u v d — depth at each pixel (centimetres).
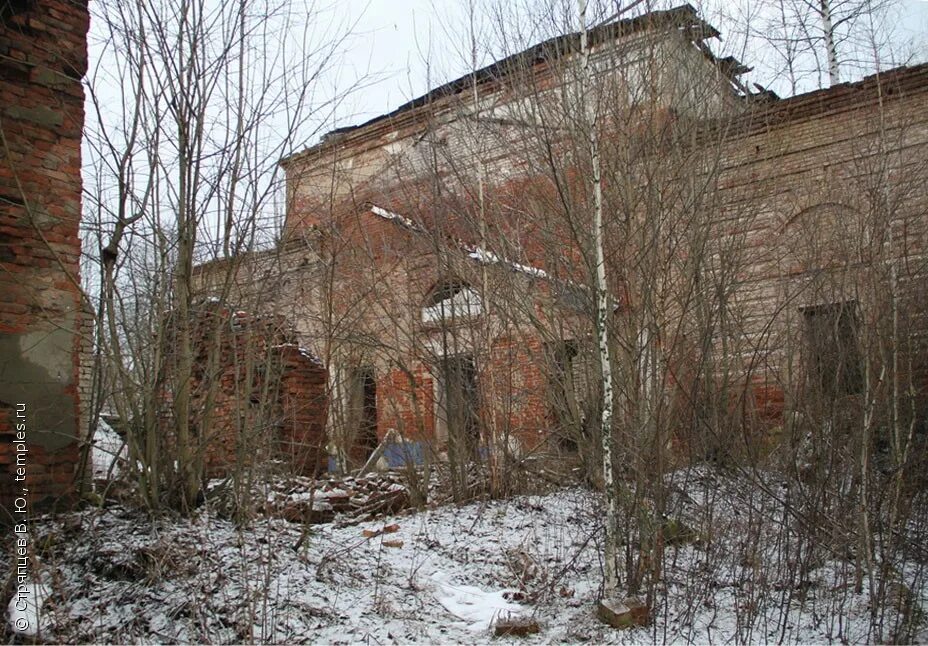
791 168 1268
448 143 1280
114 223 696
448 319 1181
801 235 1130
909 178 1035
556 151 881
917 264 905
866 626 609
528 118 966
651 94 912
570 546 821
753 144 1258
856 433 764
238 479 716
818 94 1274
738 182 1066
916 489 744
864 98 1209
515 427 1128
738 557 727
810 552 680
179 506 696
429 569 737
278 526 716
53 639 482
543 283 1070
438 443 1234
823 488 732
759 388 1112
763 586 643
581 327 928
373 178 1435
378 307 1333
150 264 739
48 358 688
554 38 955
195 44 715
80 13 748
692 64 976
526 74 975
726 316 932
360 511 943
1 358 657
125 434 714
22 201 687
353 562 702
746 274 1136
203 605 542
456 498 1029
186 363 710
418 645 549
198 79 721
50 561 573
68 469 691
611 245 828
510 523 919
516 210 1028
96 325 693
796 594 672
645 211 872
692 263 870
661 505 655
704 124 973
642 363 799
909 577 697
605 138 876
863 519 650
